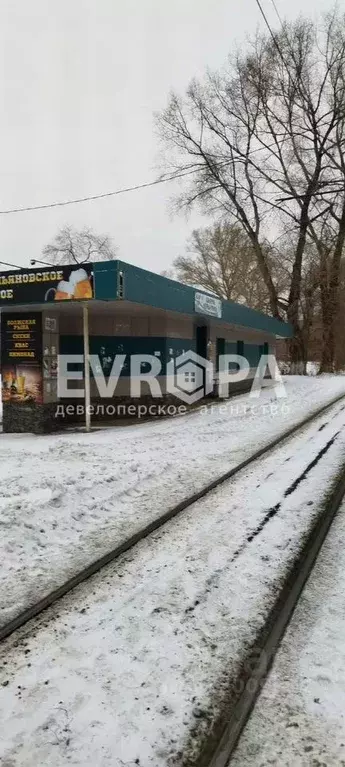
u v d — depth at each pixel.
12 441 10.94
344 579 4.00
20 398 12.27
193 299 13.64
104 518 5.47
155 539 4.85
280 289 35.25
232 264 41.69
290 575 4.05
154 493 6.31
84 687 2.79
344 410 13.66
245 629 3.32
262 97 28.23
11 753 2.34
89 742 2.41
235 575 4.07
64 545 4.75
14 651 3.12
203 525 5.19
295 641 3.19
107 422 13.49
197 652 3.08
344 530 5.02
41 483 6.37
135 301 10.73
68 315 13.68
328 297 32.12
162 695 2.72
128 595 3.79
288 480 6.71
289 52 27.28
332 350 32.81
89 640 3.23
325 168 28.59
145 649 3.12
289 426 11.17
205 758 2.32
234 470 7.30
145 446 9.38
